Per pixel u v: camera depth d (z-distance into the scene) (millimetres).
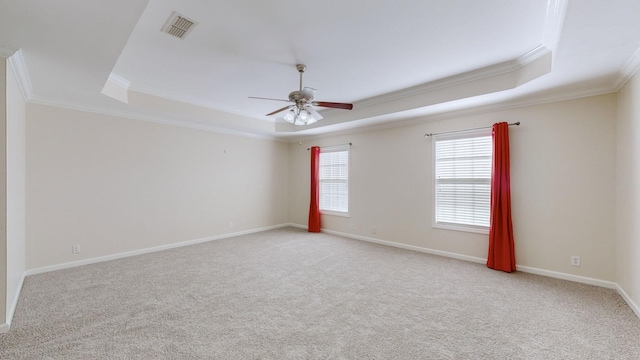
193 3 2123
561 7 1971
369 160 5582
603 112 3221
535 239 3670
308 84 3938
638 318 2506
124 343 2137
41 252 3715
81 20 1956
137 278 3504
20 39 2215
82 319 2488
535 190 3666
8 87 2451
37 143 3682
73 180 3990
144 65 3289
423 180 4785
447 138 4504
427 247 4738
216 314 2594
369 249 4957
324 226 6473
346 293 3076
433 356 1995
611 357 1982
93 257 4160
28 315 2551
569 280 3420
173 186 5094
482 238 4160
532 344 2137
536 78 2975
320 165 6582
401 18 2332
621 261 3008
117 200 4414
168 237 5012
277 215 7051
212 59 3119
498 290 3146
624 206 2934
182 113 4637
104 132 4281
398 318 2533
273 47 2842
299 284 3332
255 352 2035
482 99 3713
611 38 2156
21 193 3252
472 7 2180
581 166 3354
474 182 4258
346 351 2051
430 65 3291
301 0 2090
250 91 4242
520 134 3783
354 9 2205
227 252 4738
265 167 6754
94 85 3248
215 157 5750
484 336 2244
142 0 1742
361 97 4555
